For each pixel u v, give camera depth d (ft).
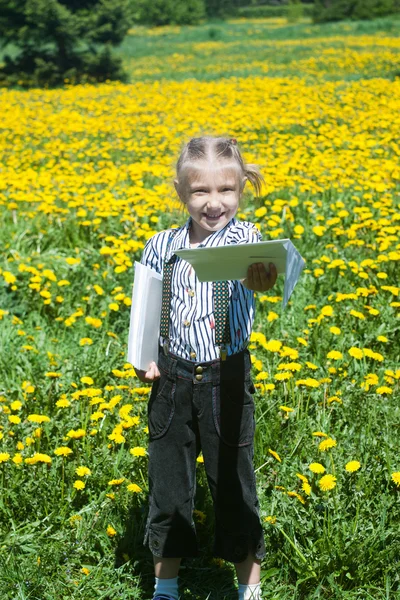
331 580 9.41
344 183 28.27
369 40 123.24
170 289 9.03
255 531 9.14
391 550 9.77
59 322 18.12
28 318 18.52
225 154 8.75
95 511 10.85
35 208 27.86
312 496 10.51
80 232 24.43
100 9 88.63
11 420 12.23
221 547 9.17
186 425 9.02
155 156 39.06
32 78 89.71
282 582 9.77
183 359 8.90
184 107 53.26
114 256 20.95
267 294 19.13
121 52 134.21
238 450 8.98
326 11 182.70
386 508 10.28
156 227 24.22
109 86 79.71
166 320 9.03
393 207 26.37
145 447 12.12
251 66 92.43
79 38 90.02
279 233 22.40
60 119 52.21
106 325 17.46
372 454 11.69
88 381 13.56
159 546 9.16
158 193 26.43
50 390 13.70
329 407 13.07
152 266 9.35
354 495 10.57
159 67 105.19
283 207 25.36
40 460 11.09
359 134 41.16
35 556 9.94
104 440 12.14
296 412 12.73
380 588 9.51
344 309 17.52
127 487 10.87
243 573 9.23
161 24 218.38
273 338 16.30
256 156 37.40
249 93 60.70
